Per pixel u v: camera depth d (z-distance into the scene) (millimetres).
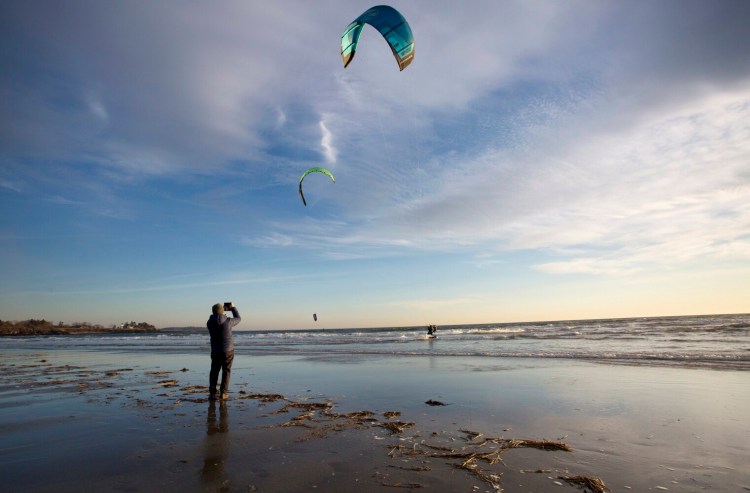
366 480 3574
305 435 5098
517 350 17688
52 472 3920
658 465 3873
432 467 3891
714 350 14883
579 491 3305
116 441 4961
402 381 9484
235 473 3807
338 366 13062
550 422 5535
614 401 6754
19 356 21094
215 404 7230
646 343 20078
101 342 42969
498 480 3539
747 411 5938
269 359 16375
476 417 5902
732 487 3354
